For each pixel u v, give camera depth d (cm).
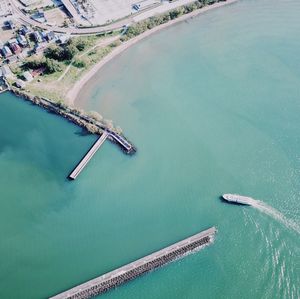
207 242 18600
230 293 16962
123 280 17412
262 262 17800
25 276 17512
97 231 18962
